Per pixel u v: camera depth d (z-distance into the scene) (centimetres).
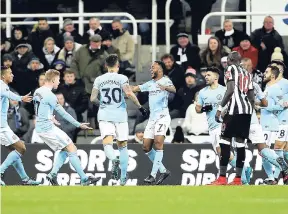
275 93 5812
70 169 5966
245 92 5156
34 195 4356
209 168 5944
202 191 4491
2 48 6825
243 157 5238
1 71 5591
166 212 3759
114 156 5431
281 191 4488
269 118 5841
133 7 7262
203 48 6694
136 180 5938
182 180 5956
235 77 5138
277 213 3731
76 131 6400
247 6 6931
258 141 5506
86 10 7338
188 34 7031
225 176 5206
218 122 5331
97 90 5475
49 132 5422
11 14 6862
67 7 7356
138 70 6800
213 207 3891
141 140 6288
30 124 6469
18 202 4088
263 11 6912
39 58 6700
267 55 6600
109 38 6612
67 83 6469
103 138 5459
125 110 5500
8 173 5966
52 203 4044
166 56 6456
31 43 6738
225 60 6494
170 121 5897
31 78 6625
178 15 7031
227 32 6606
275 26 6969
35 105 5450
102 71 6525
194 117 6334
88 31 6738
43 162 5991
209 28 7062
